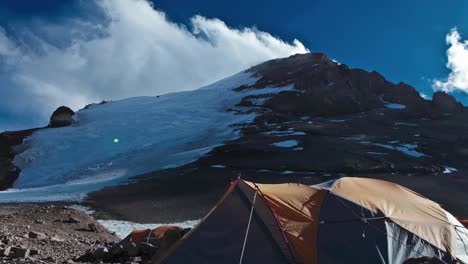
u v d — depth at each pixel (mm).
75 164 85562
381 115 110625
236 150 77312
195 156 77750
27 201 51188
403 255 9430
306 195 9906
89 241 19016
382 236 9492
